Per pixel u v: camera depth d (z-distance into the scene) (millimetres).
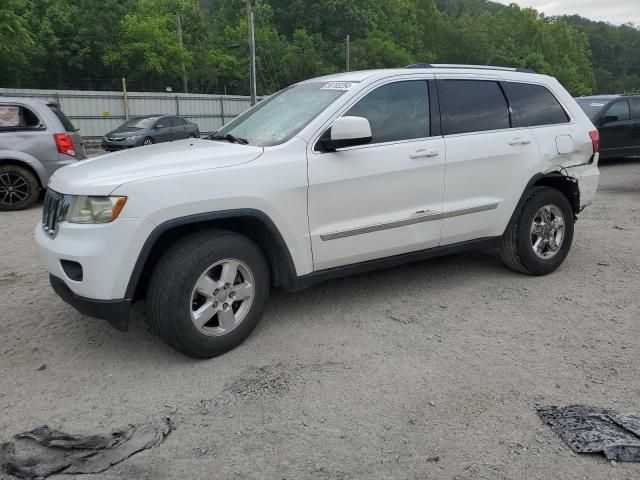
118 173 3592
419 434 2957
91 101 33094
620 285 5168
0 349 4023
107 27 46156
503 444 2861
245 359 3811
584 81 114062
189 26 59156
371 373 3594
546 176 5281
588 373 3555
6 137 9016
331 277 4281
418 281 5297
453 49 96812
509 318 4434
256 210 3795
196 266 3598
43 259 3828
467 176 4762
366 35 80875
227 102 38844
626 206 9000
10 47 25531
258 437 2963
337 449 2850
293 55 59844
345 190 4164
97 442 2943
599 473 2641
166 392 3426
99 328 4352
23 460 2805
